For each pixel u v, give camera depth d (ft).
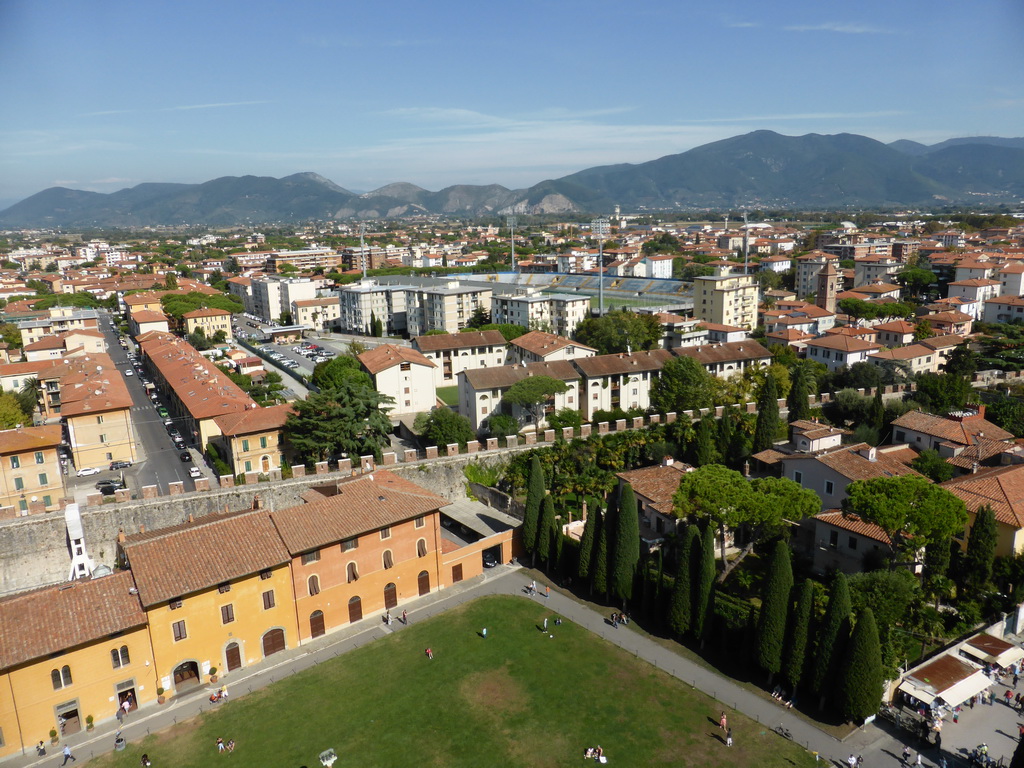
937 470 297.12
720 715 201.67
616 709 206.08
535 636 246.06
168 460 408.05
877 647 187.21
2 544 280.92
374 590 263.08
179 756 192.75
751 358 508.94
